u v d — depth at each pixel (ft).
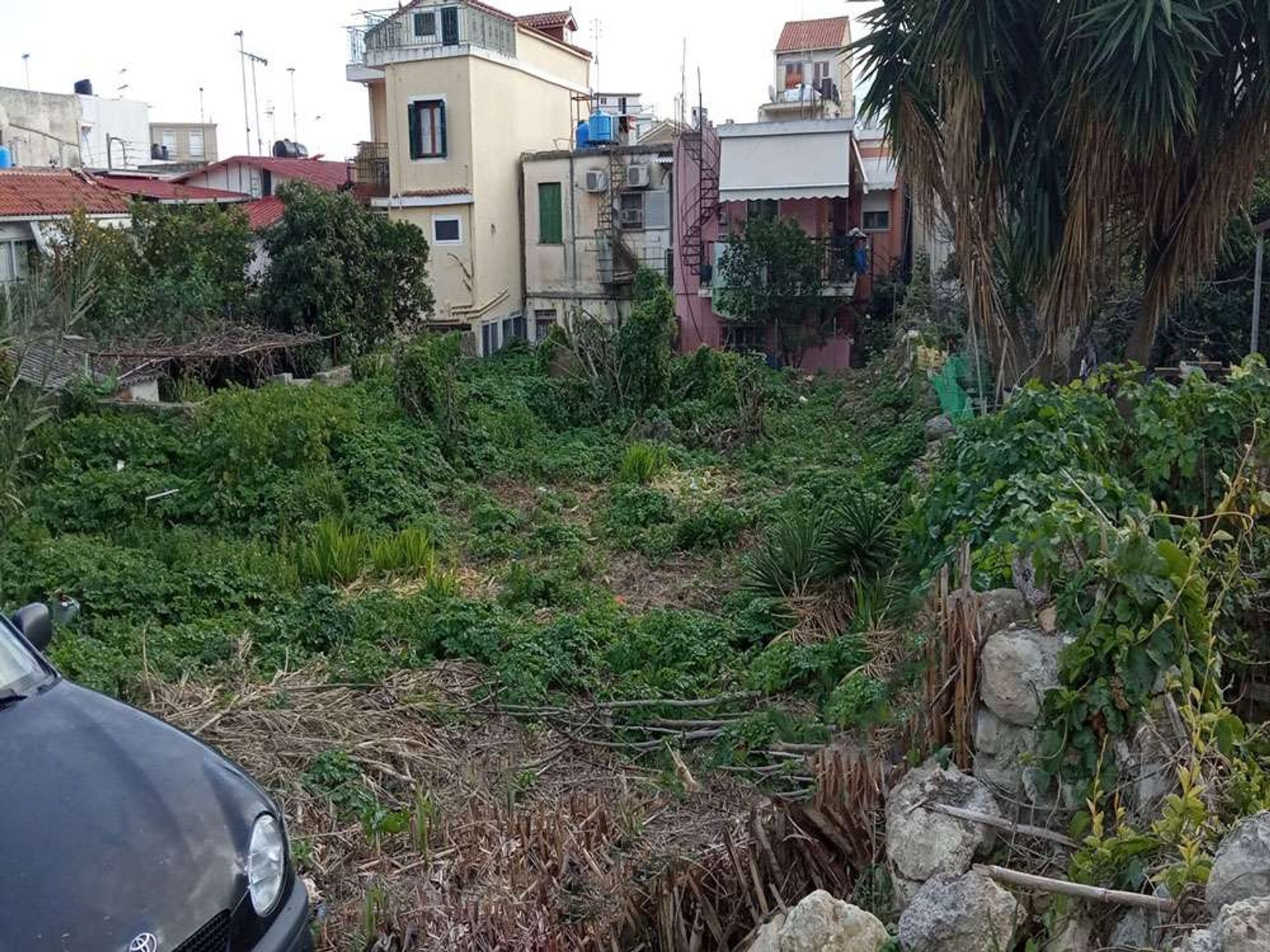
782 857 15.48
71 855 11.86
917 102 35.55
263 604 34.04
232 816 13.17
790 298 87.76
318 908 15.65
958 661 15.23
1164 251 35.83
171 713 24.64
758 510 44.65
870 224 101.09
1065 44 32.58
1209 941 9.39
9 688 14.80
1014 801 14.06
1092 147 32.40
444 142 94.73
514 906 16.26
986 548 17.85
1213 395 21.56
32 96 137.90
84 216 73.61
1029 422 21.94
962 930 11.45
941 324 70.33
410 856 18.88
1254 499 16.85
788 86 118.32
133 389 57.98
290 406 50.78
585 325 70.85
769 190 89.45
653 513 46.14
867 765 16.08
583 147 103.86
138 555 36.70
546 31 115.14
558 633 30.25
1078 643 13.65
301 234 72.33
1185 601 13.67
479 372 75.51
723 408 66.54
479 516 45.83
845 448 58.08
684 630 30.60
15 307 45.19
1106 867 12.05
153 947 11.28
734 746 23.70
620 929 15.08
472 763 23.53
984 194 35.09
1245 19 31.96
